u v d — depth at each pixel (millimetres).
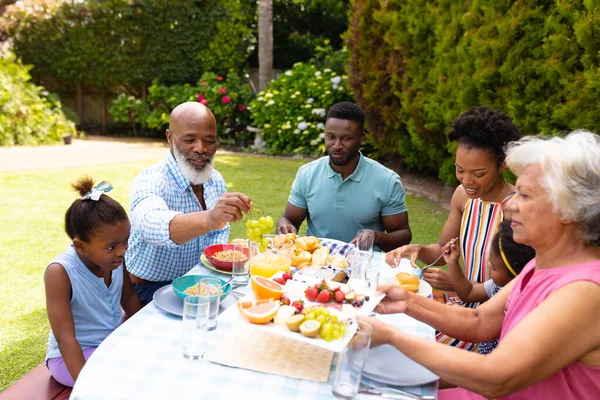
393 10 6898
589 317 1256
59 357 2053
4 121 9930
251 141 11461
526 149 1403
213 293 1869
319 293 1788
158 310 1895
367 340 1364
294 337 1515
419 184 7727
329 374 1546
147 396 1380
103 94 12766
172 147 2693
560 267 1383
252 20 12789
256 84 13133
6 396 1963
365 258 2092
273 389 1446
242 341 1697
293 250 2432
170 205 2625
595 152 1282
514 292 1579
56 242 4688
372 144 8125
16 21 11727
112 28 11781
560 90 4445
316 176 3213
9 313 3311
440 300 2611
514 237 1437
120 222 2000
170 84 12594
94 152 9812
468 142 2262
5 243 4594
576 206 1283
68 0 11812
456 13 5754
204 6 12000
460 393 1687
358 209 3131
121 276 2268
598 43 4008
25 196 6250
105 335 2152
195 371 1512
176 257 2662
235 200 2061
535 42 4648
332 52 10938
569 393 1327
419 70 6473
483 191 2344
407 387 1501
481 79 5055
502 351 1288
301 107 10000
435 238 5258
